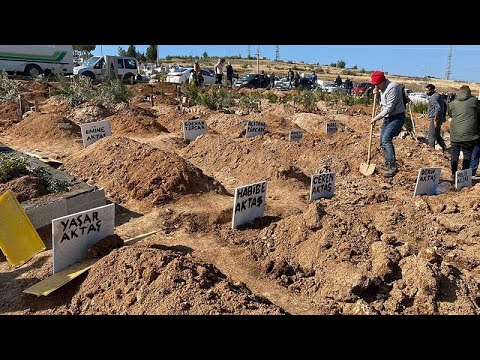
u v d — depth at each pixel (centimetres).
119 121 1112
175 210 566
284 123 1320
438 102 1034
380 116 770
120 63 2955
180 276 363
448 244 513
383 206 585
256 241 488
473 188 693
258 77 3072
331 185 668
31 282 410
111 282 374
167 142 982
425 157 944
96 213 431
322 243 446
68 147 911
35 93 1703
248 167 768
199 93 1677
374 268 408
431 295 381
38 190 556
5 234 412
